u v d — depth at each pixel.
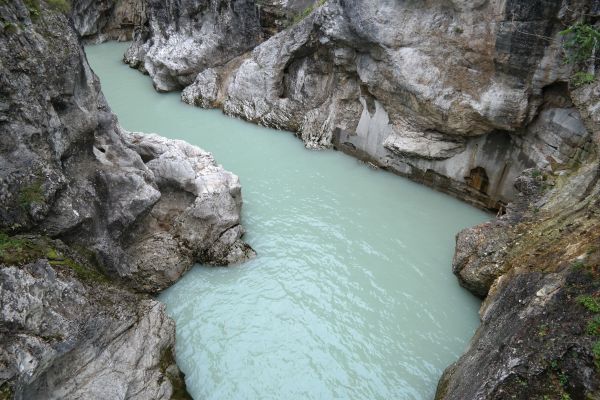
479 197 18.66
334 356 12.63
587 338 8.48
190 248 15.36
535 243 12.84
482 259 13.94
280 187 19.98
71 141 12.62
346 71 21.64
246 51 28.33
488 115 16.53
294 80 24.47
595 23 13.35
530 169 15.52
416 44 17.59
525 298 10.65
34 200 10.88
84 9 39.06
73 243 12.25
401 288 14.85
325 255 16.09
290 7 26.14
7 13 10.84
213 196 15.77
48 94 11.73
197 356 12.52
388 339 13.16
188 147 17.92
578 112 14.61
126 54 35.25
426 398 11.66
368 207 18.75
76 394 9.43
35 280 9.48
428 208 18.81
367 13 18.34
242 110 26.17
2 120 10.51
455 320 13.83
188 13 28.62
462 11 15.98
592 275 9.52
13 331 8.71
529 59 14.91
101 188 13.42
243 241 16.31
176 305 14.09
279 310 13.94
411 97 18.56
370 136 21.39
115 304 10.96
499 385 8.84
